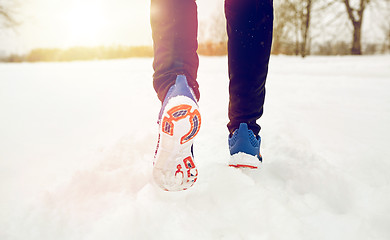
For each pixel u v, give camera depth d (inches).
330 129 64.5
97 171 40.4
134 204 32.0
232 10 36.9
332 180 38.2
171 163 33.6
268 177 40.1
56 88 138.4
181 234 28.6
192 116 32.1
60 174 41.0
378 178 39.8
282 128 63.6
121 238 27.7
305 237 28.5
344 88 134.1
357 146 52.2
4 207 32.6
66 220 30.5
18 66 382.9
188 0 34.1
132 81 169.6
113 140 56.0
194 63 35.8
